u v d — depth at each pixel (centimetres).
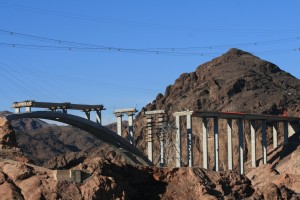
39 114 13288
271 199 10100
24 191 7538
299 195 10500
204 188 9119
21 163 7862
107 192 7969
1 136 8812
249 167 19150
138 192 8912
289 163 16988
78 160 15738
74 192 7731
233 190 9644
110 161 8919
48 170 7888
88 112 15325
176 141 16250
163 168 9362
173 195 9050
